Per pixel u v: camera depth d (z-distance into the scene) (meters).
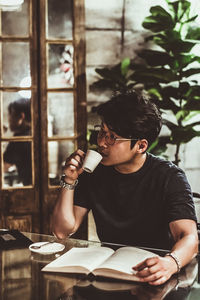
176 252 1.46
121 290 1.25
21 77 3.67
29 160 3.84
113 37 3.80
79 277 1.34
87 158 1.63
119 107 1.65
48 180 3.60
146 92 3.87
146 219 1.80
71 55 3.88
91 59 3.78
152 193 1.79
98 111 1.68
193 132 3.44
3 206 3.54
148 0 3.82
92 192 1.87
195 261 1.52
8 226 3.55
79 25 3.57
